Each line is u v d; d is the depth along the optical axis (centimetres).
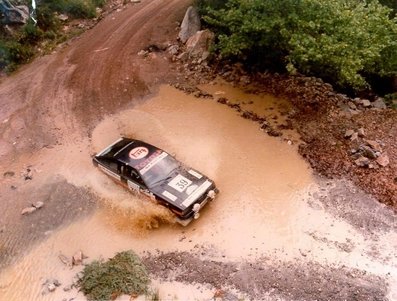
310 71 1702
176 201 1202
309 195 1294
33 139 1577
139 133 1559
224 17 1639
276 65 1766
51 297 1093
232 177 1366
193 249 1175
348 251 1144
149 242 1205
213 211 1267
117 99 1733
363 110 1580
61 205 1333
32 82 1856
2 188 1400
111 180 1391
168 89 1766
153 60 1923
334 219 1224
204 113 1628
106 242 1216
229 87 1739
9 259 1201
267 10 1548
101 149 1508
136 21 2206
